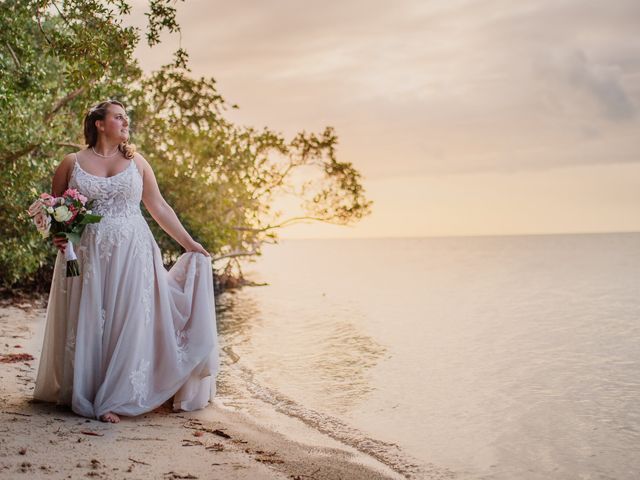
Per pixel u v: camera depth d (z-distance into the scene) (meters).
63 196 4.84
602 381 8.84
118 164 5.05
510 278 34.91
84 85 9.45
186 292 5.31
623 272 39.28
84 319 4.85
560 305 20.09
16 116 10.22
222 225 20.17
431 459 5.39
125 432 4.55
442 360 10.24
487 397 7.77
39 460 3.81
